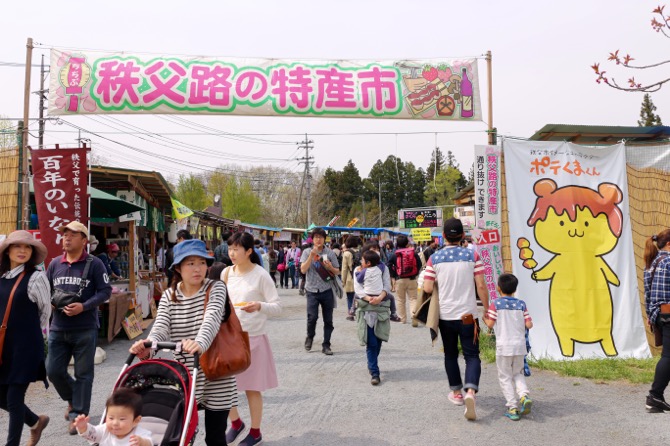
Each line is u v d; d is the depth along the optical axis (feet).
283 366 25.52
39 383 23.15
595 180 27.89
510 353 17.62
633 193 28.09
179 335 12.16
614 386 21.25
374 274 22.66
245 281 16.11
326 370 24.68
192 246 12.19
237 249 16.01
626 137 31.19
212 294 12.19
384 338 22.53
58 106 28.04
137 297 37.50
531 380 22.35
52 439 16.22
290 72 29.22
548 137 31.12
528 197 27.61
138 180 42.80
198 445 15.79
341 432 16.55
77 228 17.13
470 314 18.08
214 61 29.04
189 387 10.87
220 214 105.29
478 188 27.45
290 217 208.64
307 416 18.08
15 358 14.26
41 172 27.09
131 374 11.20
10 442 14.14
